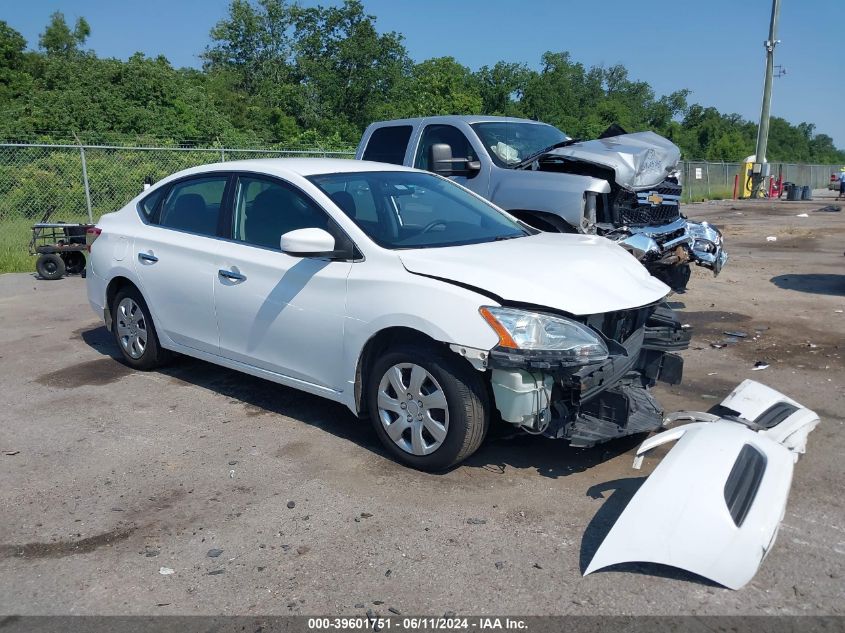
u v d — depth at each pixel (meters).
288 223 4.91
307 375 4.76
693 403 5.42
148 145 26.36
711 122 70.56
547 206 7.44
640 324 4.50
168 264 5.59
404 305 4.12
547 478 4.20
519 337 3.81
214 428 5.00
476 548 3.49
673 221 8.31
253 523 3.75
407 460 4.29
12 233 13.89
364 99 39.56
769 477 3.40
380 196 4.98
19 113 27.80
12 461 4.51
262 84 45.53
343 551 3.48
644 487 3.37
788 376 6.05
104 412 5.31
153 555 3.47
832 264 11.93
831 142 118.62
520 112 46.50
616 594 3.12
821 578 3.23
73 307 8.87
